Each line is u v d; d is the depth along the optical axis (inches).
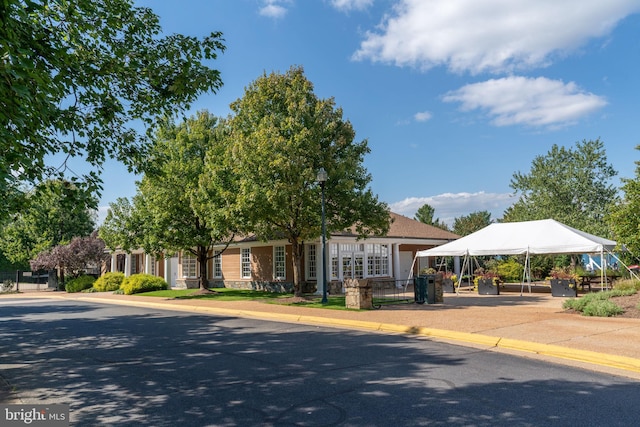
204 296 970.7
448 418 212.2
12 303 1042.1
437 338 431.8
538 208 1664.6
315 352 372.8
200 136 962.7
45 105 257.4
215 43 376.5
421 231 1227.9
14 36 216.8
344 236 956.0
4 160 238.8
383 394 251.9
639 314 485.4
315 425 207.3
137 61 354.3
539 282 1224.2
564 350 342.3
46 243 1616.6
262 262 1074.7
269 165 672.4
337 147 756.6
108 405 247.6
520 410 222.1
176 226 961.5
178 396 259.8
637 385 264.5
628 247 669.3
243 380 289.9
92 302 1018.7
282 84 765.3
